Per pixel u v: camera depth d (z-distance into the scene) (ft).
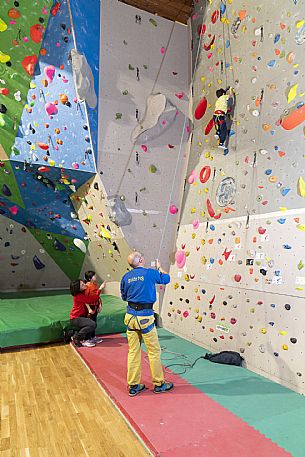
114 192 13.97
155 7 14.74
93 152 13.28
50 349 12.93
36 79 11.84
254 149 11.41
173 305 15.29
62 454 6.38
